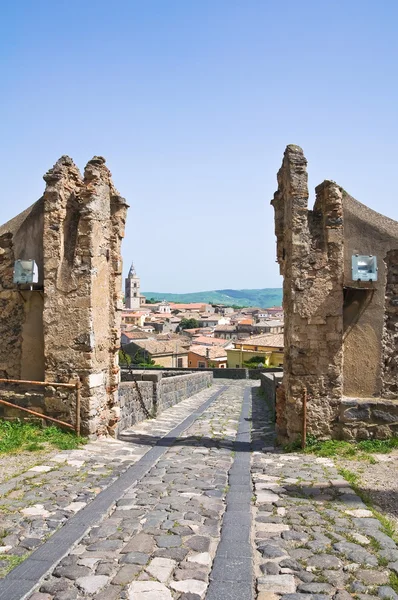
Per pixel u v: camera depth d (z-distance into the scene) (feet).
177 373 100.22
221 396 79.25
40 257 34.50
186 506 20.40
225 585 14.07
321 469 26.58
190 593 13.69
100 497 21.35
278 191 36.42
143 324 403.13
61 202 33.78
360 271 32.12
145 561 15.46
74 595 13.56
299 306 31.96
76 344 33.06
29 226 34.81
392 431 31.48
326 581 14.28
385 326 32.48
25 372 34.45
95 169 34.65
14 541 16.80
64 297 33.27
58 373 33.22
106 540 16.99
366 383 32.32
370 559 15.61
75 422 32.83
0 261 35.04
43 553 15.84
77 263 33.35
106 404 35.88
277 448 32.83
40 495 21.40
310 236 32.32
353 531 17.88
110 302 36.91
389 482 24.29
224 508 20.34
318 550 16.30
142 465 27.37
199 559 15.64
